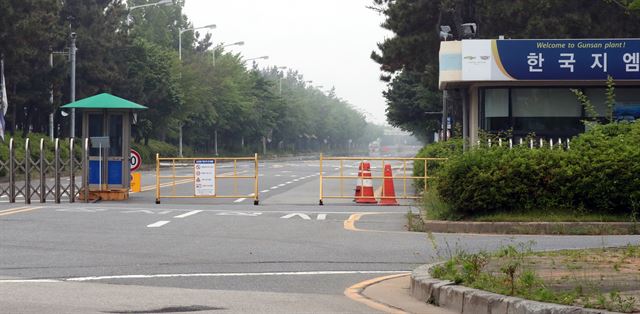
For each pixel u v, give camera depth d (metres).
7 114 68.50
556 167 22.86
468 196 22.81
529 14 50.38
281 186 46.03
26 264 15.94
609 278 12.31
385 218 26.09
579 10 50.03
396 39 55.09
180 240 20.00
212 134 127.00
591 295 10.73
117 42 83.06
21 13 61.88
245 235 21.20
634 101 37.25
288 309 11.66
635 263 14.06
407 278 14.82
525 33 50.03
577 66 35.88
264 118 134.75
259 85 134.38
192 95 96.44
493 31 52.22
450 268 13.35
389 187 33.22
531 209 22.83
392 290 13.59
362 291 13.47
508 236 21.17
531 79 36.06
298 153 177.50
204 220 24.83
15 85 67.81
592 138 23.67
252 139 145.38
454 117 59.94
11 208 28.45
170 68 91.81
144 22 121.56
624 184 22.47
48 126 80.69
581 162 22.70
